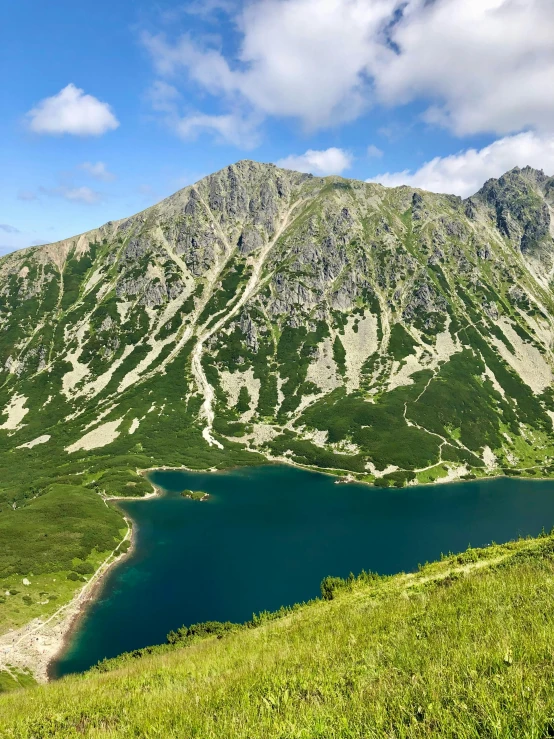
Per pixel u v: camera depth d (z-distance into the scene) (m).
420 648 11.02
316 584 82.69
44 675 62.94
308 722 7.49
